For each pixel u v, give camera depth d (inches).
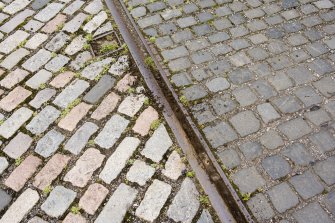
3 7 94.2
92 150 65.6
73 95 74.0
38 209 59.9
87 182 61.9
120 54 80.4
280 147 63.7
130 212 58.2
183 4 90.2
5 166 65.1
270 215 56.7
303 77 73.5
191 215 57.1
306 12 86.7
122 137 66.8
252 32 82.7
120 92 73.5
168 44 81.3
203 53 78.9
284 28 83.2
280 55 77.7
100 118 69.9
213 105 69.8
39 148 66.8
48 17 90.7
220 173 60.9
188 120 67.9
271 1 89.9
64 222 58.2
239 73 74.7
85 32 86.0
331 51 78.0
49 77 77.7
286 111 68.4
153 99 71.6
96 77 76.6
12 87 76.7
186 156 63.4
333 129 65.7
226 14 87.2
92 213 58.7
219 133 65.9
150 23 86.1
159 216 57.4
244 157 62.7
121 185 61.0
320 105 69.1
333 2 89.0
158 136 66.2
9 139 68.6
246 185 59.6
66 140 67.4
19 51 83.6
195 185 60.0
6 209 60.3
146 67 77.2
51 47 83.6
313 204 57.5
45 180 62.8
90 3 93.0
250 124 66.8
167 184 60.5
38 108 72.6
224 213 57.0
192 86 73.0
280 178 60.2
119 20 87.8
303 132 65.5
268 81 73.1
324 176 60.2
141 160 63.5
